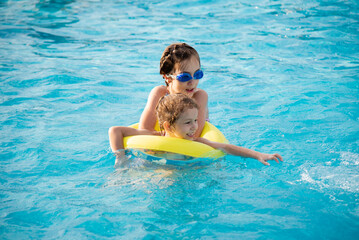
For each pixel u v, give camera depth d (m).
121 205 3.34
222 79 7.32
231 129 5.22
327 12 11.49
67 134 5.03
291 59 8.30
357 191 3.55
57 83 6.94
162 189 3.57
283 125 5.29
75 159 4.34
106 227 3.02
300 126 5.23
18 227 3.01
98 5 13.26
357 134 4.89
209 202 3.37
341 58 8.26
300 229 2.98
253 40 9.54
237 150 4.28
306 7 12.14
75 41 9.69
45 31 10.45
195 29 10.49
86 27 10.84
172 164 4.05
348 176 3.84
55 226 3.04
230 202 3.38
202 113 4.82
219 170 3.99
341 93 6.39
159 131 4.69
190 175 3.84
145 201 3.39
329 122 5.31
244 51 8.88
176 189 3.58
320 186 3.66
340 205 3.32
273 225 3.04
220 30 10.36
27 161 4.25
